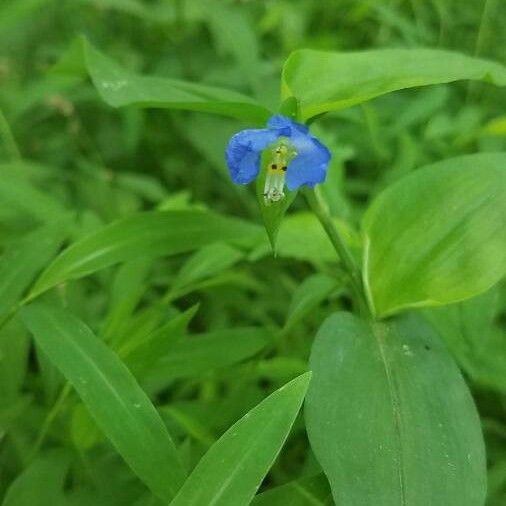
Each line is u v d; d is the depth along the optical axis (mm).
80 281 231
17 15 294
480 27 308
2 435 180
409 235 165
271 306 250
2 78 333
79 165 298
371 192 265
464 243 162
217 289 241
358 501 133
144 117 326
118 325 191
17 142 324
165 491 136
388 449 140
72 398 187
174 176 325
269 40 354
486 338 187
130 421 142
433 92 268
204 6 337
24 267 179
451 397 151
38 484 166
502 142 276
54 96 322
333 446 139
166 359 182
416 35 321
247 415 126
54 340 155
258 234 188
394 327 161
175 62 337
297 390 127
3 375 186
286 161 146
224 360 183
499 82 159
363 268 167
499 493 192
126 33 367
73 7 368
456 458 142
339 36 349
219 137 302
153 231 181
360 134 292
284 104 154
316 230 204
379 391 149
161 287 261
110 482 173
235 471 122
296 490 147
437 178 169
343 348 154
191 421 174
